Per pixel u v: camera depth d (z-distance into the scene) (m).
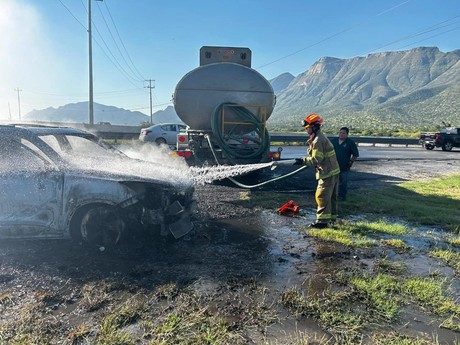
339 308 3.06
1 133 4.29
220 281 3.56
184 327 2.71
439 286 3.51
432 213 6.60
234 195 7.85
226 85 8.91
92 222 4.27
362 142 31.02
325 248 4.66
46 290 3.27
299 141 27.16
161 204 4.36
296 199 7.68
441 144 26.23
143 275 3.64
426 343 2.59
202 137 9.16
